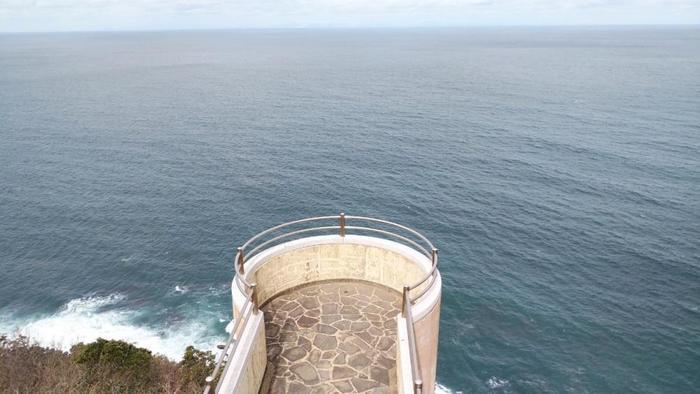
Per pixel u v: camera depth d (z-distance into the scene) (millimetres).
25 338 31109
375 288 11898
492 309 35875
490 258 42438
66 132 84188
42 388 19375
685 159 67062
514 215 50281
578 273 40188
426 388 9531
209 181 60375
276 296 11484
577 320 34688
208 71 192625
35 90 133750
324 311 10953
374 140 79688
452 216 50031
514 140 78938
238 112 104688
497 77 164125
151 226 48562
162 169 65062
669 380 29328
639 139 77625
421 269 10516
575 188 57406
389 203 53250
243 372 7613
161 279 40219
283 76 173875
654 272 40031
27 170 64000
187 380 23953
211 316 36031
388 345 9828
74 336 33719
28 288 38812
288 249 11422
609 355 31406
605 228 47406
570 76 162500
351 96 126438
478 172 63281
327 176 61844
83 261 42562
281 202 53844
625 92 124188
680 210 50969
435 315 9156
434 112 103375
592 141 77375
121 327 34812
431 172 63344
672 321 34344
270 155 71375
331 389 8656
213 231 47500
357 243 11828
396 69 195375
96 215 50875
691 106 101812
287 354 9547
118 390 19391
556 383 29266
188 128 88750
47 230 47625
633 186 57688
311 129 87875
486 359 31156
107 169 65000
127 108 108500
